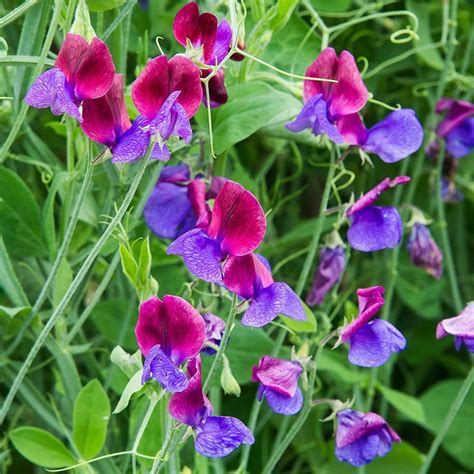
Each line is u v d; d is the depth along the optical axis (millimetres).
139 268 713
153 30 920
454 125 941
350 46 1010
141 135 651
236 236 659
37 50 763
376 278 1006
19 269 849
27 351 844
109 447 844
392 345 713
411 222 901
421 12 1012
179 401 660
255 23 804
